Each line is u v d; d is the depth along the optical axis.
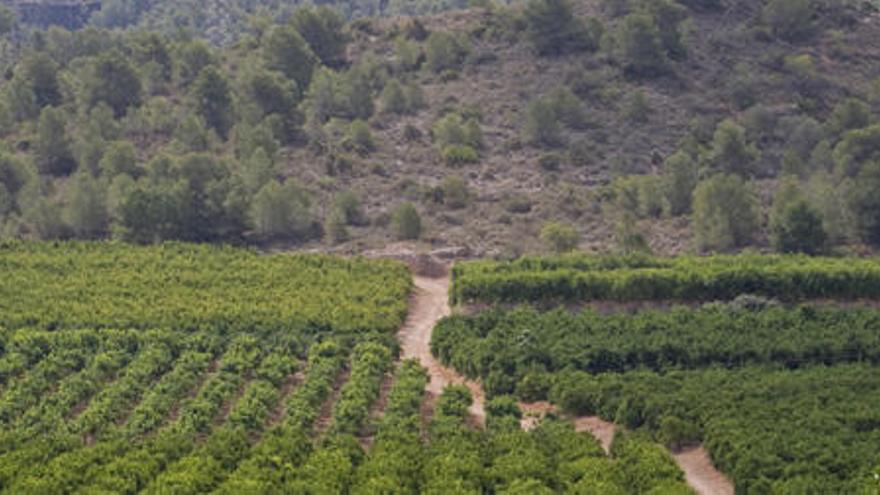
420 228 187.62
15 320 150.25
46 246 176.12
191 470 100.31
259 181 193.25
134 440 116.81
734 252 178.38
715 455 108.75
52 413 122.44
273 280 165.38
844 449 105.50
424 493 96.25
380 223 191.62
